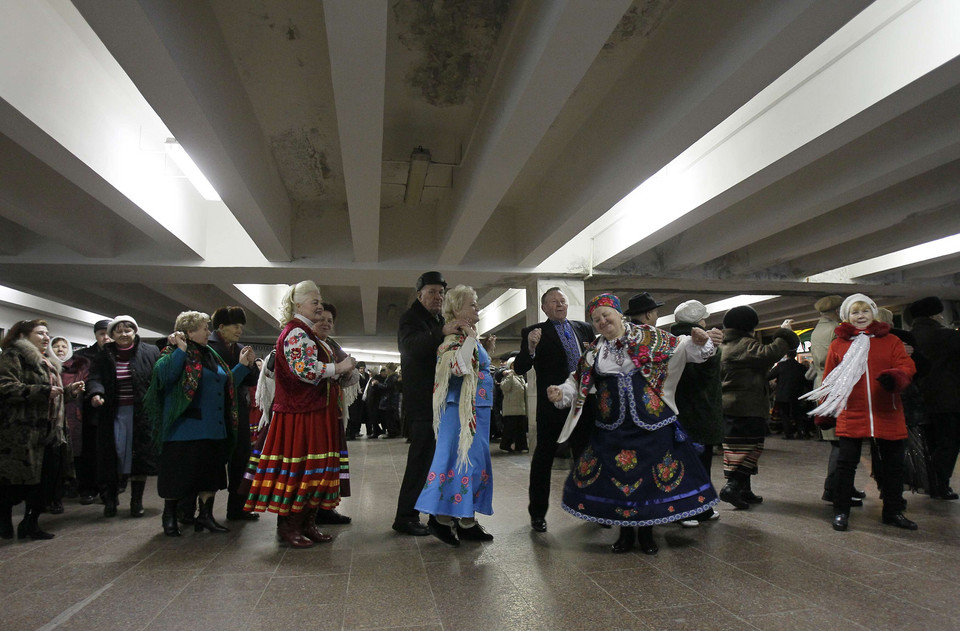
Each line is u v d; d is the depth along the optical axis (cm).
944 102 490
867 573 274
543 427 374
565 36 325
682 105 405
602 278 948
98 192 564
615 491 305
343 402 376
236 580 281
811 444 971
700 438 379
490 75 500
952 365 450
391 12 438
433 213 909
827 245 830
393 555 321
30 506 383
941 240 888
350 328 1891
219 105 439
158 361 386
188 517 396
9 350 381
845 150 595
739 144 557
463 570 290
